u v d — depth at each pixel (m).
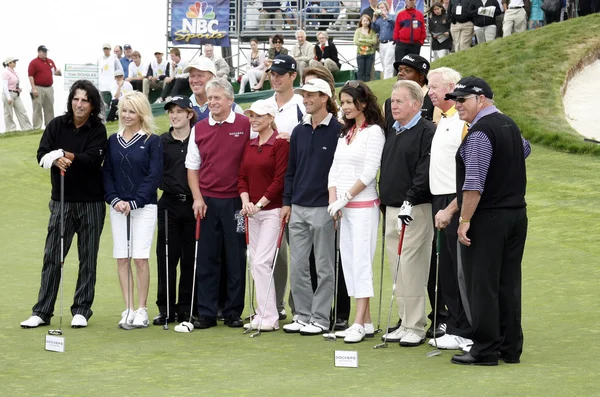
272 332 9.11
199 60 10.10
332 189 8.77
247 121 9.48
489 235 7.29
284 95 9.70
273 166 9.27
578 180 17.33
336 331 9.07
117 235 9.34
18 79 28.95
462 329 8.08
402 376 6.97
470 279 7.41
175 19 32.16
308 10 31.67
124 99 9.31
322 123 9.01
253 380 6.88
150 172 9.23
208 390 6.55
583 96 23.17
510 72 23.34
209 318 9.40
